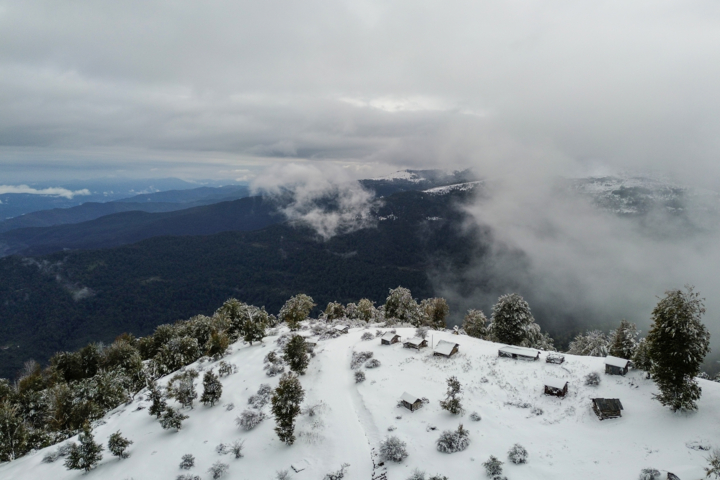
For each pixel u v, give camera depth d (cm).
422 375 5091
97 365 8550
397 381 4991
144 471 3916
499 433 3728
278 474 3544
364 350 6238
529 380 4619
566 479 3020
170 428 4703
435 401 4422
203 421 4766
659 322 3572
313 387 5206
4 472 4509
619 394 4012
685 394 3438
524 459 3278
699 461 2895
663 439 3238
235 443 4097
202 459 3975
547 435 3600
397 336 6600
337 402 4734
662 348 3541
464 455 3466
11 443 4994
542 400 4169
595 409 3797
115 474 3972
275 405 4003
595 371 4575
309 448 3922
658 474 2831
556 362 4991
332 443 3947
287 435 3956
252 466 3766
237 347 8019
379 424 4112
